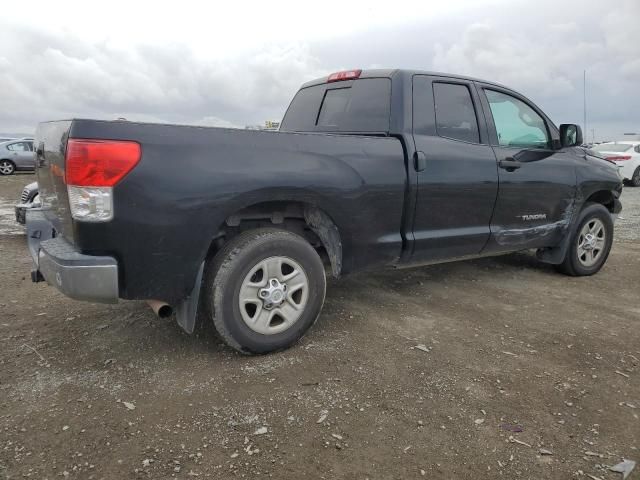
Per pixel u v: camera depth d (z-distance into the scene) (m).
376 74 4.11
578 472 2.21
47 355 3.23
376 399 2.75
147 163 2.68
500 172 4.36
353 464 2.23
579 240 5.26
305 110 4.77
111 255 2.69
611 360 3.29
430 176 3.87
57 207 2.97
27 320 3.82
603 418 2.62
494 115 4.50
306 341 3.48
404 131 3.81
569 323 3.94
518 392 2.86
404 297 4.50
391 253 3.81
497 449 2.35
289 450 2.31
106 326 3.70
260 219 3.44
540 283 5.09
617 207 5.68
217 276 3.03
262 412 2.61
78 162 2.55
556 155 4.94
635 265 5.94
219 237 3.29
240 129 3.01
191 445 2.34
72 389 2.81
